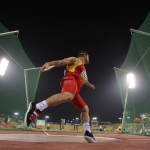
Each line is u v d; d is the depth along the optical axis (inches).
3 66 324.2
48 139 148.8
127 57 415.5
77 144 97.1
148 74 295.3
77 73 116.7
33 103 93.7
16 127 431.2
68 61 113.4
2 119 425.7
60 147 79.9
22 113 431.5
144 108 363.6
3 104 385.4
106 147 84.7
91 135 125.8
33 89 491.5
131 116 444.5
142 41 280.2
